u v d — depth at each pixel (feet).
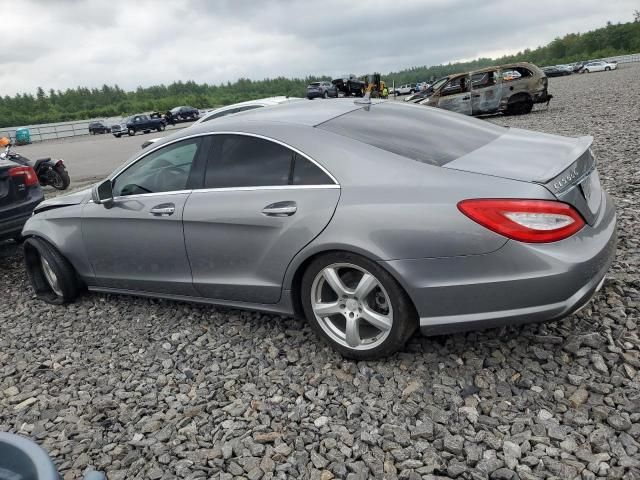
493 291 8.80
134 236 13.07
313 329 10.79
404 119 11.51
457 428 8.28
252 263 11.17
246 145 11.35
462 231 8.73
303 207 10.13
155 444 8.85
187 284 12.53
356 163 9.92
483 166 9.36
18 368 12.17
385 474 7.59
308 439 8.48
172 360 11.55
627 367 9.09
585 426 8.02
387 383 9.61
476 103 56.90
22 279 18.81
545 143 10.73
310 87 149.69
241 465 8.13
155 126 134.10
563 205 8.68
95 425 9.62
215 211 11.39
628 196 18.54
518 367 9.57
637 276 12.14
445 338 10.69
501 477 7.24
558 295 8.64
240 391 10.05
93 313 14.74
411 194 9.19
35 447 4.01
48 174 38.04
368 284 9.65
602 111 48.55
